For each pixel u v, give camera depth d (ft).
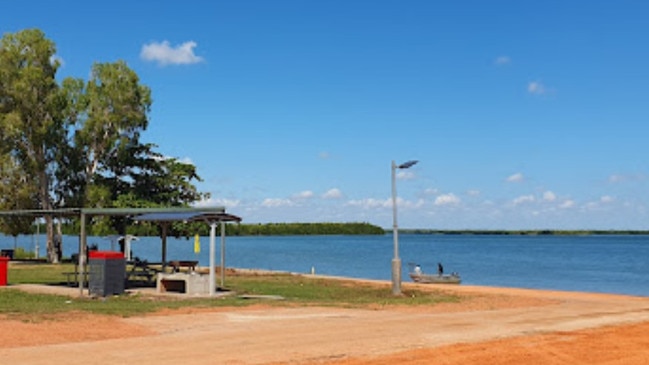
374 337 42.68
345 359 35.09
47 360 33.68
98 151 167.02
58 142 162.40
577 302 72.28
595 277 181.98
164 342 39.91
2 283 82.53
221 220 77.87
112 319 50.14
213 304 62.95
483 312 59.93
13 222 159.33
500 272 207.51
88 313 53.62
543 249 499.51
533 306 66.69
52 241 160.25
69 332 43.19
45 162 161.48
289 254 335.26
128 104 165.48
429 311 60.44
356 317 54.13
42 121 156.25
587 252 428.97
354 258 299.17
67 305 60.80
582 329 47.80
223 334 43.45
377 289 91.20
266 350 37.45
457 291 89.56
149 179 171.83
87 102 167.32
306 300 69.92
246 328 46.44
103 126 163.22
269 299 70.28
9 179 154.71
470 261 289.12
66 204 163.32
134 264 93.71
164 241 92.17
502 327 48.47
